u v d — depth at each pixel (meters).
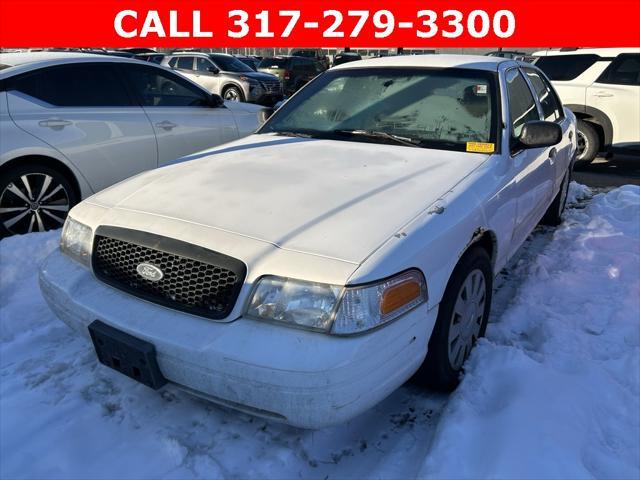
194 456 2.29
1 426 2.46
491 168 3.01
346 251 2.12
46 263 2.74
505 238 3.20
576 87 8.50
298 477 2.21
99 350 2.37
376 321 2.03
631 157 9.83
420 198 2.54
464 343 2.79
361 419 2.55
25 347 3.08
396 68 3.85
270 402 2.00
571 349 2.91
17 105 4.50
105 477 2.19
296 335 2.00
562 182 5.18
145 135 5.20
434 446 2.21
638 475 2.10
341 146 3.32
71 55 5.02
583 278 3.87
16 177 4.41
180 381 2.17
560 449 2.13
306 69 21.70
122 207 2.59
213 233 2.25
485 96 3.43
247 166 2.98
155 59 17.48
